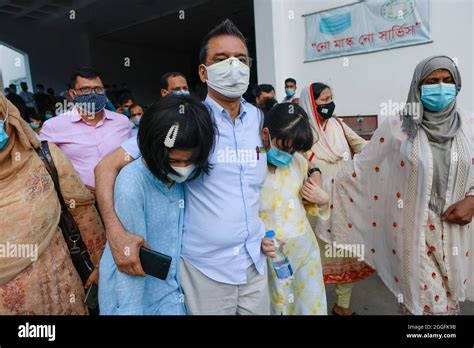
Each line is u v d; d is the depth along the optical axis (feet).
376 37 16.97
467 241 5.87
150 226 4.45
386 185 6.40
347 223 7.30
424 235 5.70
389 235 6.43
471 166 5.51
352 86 18.08
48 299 4.85
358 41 17.51
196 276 4.80
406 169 5.77
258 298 5.19
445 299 5.81
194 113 3.96
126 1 30.96
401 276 6.12
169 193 4.50
